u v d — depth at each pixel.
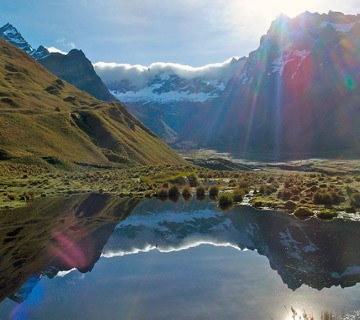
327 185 52.50
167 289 19.09
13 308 17.31
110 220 40.44
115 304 17.23
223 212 42.31
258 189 59.69
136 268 22.98
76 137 136.88
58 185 74.00
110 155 135.00
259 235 30.33
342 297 17.12
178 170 113.50
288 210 40.03
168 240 30.62
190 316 15.66
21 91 184.38
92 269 23.11
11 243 30.55
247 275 20.86
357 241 26.69
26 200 55.41
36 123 133.00
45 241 30.98
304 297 17.28
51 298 18.22
